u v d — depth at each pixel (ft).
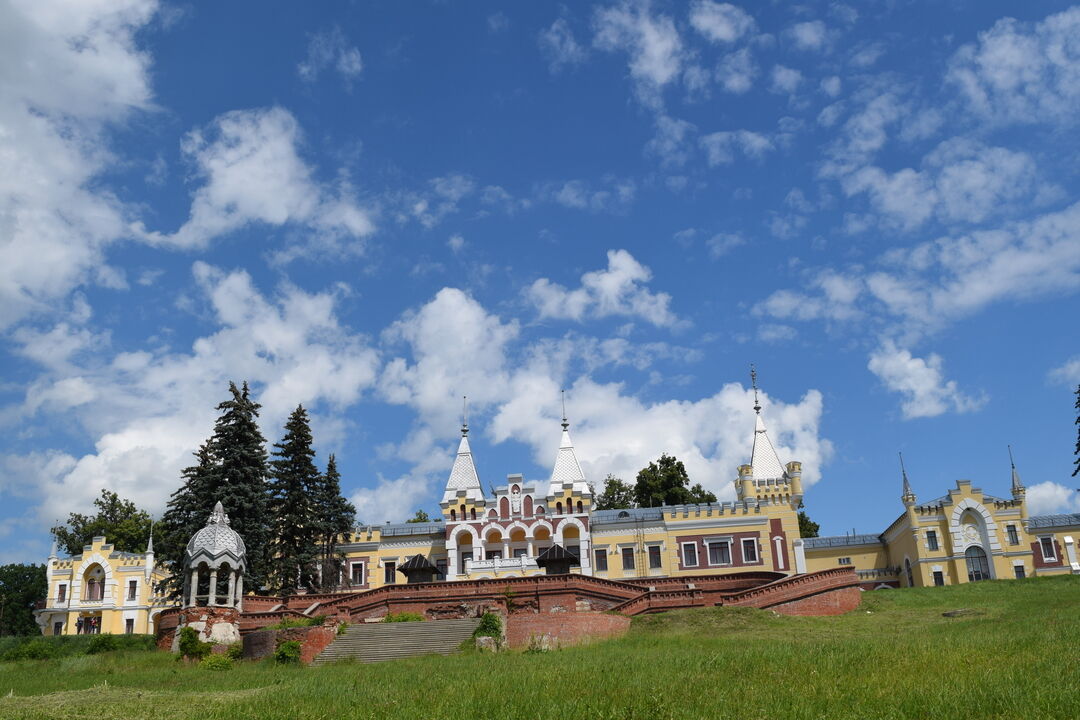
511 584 180.75
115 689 110.63
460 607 179.32
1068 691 67.10
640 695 76.48
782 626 151.64
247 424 222.89
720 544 242.99
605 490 335.47
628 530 247.29
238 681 116.16
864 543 286.46
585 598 180.45
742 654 104.47
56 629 292.40
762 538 241.76
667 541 244.63
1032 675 75.10
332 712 76.95
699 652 114.42
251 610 187.52
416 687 90.48
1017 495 256.11
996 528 252.42
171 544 212.84
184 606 171.94
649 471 322.96
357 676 109.50
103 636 187.73
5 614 334.24
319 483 245.45
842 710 66.39
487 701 76.64
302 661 147.02
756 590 172.14
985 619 143.64
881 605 178.09
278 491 235.81
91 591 294.25
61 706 92.17
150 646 182.80
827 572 175.94
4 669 159.43
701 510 245.86
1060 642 96.43
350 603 182.80
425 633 152.97
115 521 351.87
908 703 66.80
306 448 240.73
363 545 256.32
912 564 260.62
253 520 217.15
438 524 260.83
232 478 217.77
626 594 185.57
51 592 292.81
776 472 279.90
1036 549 250.37
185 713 83.25
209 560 174.70
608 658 112.27
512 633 151.84
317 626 152.66
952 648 96.84
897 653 95.35
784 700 70.85
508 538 246.47
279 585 225.97
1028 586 189.26
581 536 244.83
